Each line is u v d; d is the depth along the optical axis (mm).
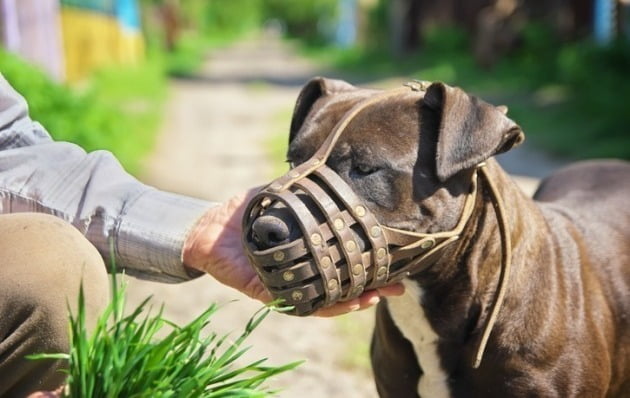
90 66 15695
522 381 2639
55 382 1985
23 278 1885
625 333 2863
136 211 2328
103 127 8406
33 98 6941
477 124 2414
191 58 29203
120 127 9148
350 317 4980
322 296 2291
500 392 2678
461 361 2723
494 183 2602
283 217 2234
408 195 2406
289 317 5012
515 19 19109
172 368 1862
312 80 2785
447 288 2646
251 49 46781
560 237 2867
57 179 2314
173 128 12625
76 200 2318
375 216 2375
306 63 31625
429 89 2480
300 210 2227
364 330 4797
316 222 2234
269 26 85938
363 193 2373
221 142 11500
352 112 2457
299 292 2250
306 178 2318
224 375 1918
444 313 2674
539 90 15188
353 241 2271
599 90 11680
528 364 2633
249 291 2422
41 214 2061
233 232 2422
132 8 22609
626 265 2965
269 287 2277
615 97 11078
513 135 2480
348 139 2414
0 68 7039
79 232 2082
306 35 65375
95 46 16391
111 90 14406
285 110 15289
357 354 4461
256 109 15734
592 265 2900
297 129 2805
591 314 2760
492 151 2389
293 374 4219
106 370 1790
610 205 3213
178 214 2359
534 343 2631
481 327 2658
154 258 2322
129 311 4789
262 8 73000
